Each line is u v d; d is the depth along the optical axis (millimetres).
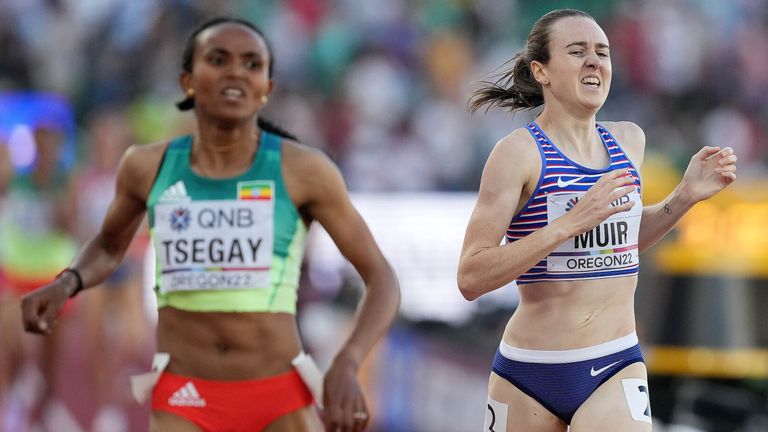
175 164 16594
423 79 54438
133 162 16828
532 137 16203
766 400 27016
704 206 27984
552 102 16422
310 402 16422
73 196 34500
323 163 16469
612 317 16250
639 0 58906
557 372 16219
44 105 42469
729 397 27031
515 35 58344
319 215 16578
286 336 16234
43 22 50188
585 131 16406
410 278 35781
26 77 49438
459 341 31750
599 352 16156
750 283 27766
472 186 51062
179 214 16359
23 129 39406
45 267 33312
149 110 46344
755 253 27875
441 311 34656
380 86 52688
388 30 54938
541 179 16062
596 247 16062
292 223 16391
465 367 31250
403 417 30906
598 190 15203
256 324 16094
